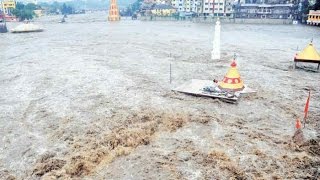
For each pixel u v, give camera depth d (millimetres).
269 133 18688
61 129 19328
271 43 60812
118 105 23391
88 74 32969
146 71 34312
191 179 14078
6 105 23734
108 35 81000
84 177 14336
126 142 17531
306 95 25938
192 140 17750
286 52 48250
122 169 14922
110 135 18391
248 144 17250
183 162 15461
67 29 106312
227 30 97938
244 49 51531
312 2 123188
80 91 26984
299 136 17438
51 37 76062
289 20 127625
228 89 23922
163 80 30359
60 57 44031
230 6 144625
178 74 32875
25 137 18406
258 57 43406
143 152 16453
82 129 19297
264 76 32125
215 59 41562
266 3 139250
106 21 167250
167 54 46438
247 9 140875
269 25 122000
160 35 80000
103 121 20469
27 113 22109
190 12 165875
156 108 22672
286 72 34031
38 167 15188
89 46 56812
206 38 71688
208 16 144375
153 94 25922
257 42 62688
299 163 15336
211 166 15109
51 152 16578
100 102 24078
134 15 186625
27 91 27203
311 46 34344
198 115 21297
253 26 116312
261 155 16062
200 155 16094
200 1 151625
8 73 34031
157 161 15539
